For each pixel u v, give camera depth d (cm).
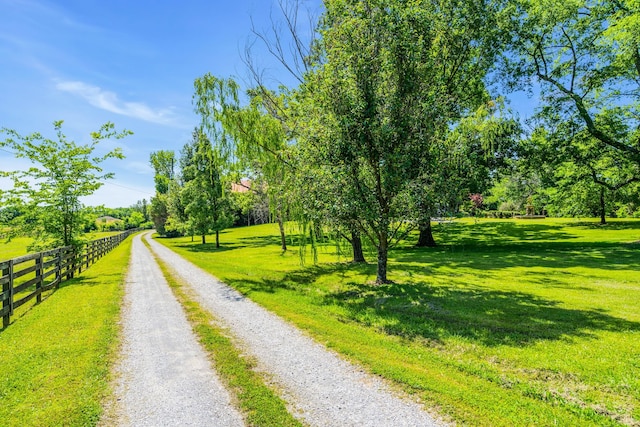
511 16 1808
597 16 1778
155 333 637
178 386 430
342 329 659
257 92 1493
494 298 887
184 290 1048
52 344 562
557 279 1143
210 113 1377
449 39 1122
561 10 1725
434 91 898
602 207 3650
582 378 446
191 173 4175
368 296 937
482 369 477
